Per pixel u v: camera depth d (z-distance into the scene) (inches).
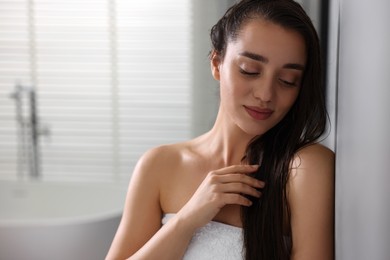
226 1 102.7
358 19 22.7
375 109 19.1
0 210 118.0
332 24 56.6
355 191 23.6
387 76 17.4
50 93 113.1
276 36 32.3
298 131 35.4
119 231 42.5
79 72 111.6
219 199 35.0
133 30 108.3
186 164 41.7
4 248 88.0
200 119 108.1
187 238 36.1
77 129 113.8
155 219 42.1
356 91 23.1
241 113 34.2
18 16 110.9
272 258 34.9
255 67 32.9
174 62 108.3
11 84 113.7
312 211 33.5
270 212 34.9
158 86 109.7
